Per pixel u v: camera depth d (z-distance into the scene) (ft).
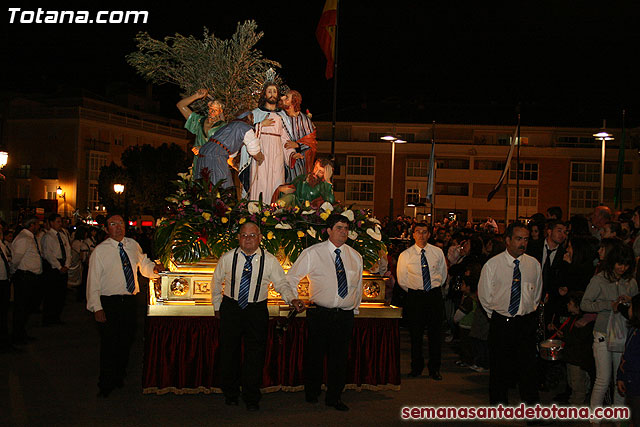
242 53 30.94
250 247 22.02
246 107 30.81
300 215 26.32
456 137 165.48
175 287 24.52
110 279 23.61
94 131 163.12
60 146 159.74
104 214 161.38
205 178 27.14
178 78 31.19
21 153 162.50
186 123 29.30
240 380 24.06
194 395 24.26
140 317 48.29
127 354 24.97
